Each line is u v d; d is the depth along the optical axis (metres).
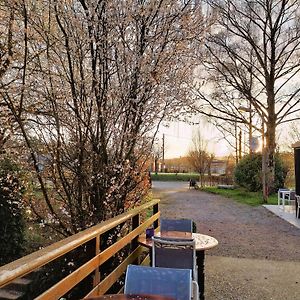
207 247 4.16
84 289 3.07
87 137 4.63
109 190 4.72
